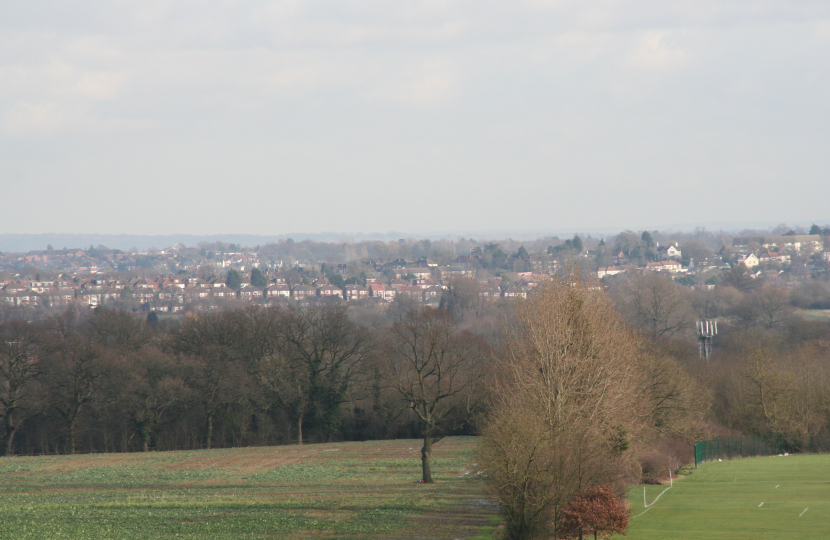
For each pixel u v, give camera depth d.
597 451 124.69
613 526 114.12
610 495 116.25
